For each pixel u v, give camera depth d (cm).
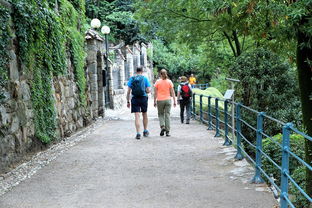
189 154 838
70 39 1229
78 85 1298
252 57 1253
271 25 842
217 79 3244
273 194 554
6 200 545
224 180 627
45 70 970
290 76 1236
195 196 549
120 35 3372
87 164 760
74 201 538
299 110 1221
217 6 890
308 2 628
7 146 732
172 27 1797
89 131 1255
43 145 924
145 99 1073
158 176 662
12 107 770
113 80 2195
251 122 1250
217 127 1081
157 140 1035
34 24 874
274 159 962
